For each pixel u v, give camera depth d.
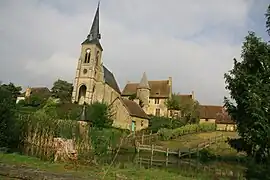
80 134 25.41
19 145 24.70
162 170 20.05
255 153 13.59
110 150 30.08
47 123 26.12
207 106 80.25
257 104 11.96
